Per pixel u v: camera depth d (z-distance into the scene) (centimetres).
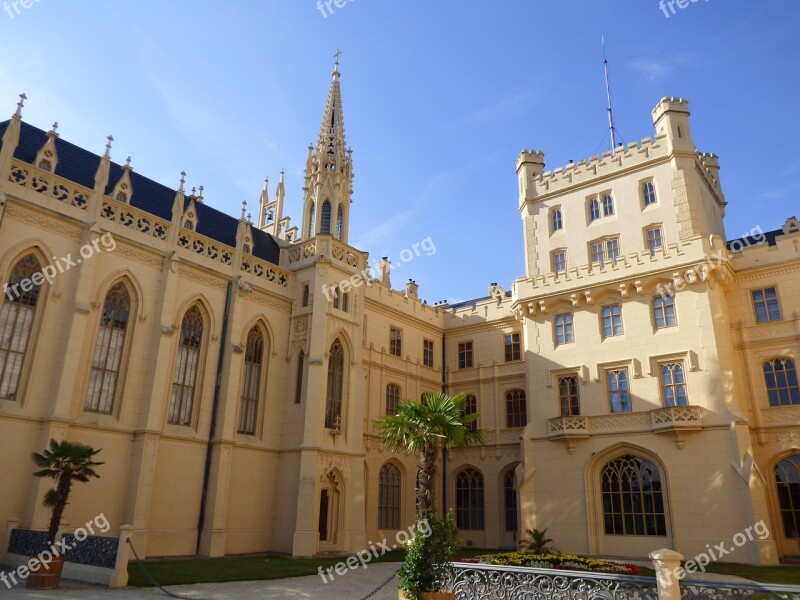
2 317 2234
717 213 3875
